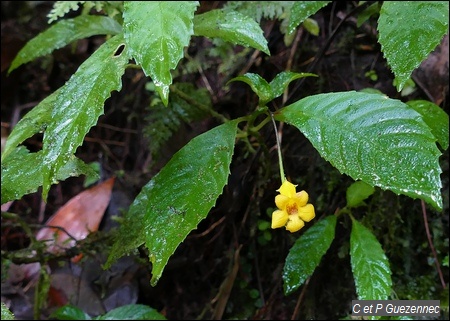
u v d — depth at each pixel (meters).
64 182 0.43
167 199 0.18
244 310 0.35
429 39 0.20
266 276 0.35
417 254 0.32
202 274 0.37
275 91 0.21
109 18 0.25
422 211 0.31
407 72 0.19
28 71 0.45
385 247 0.32
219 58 0.38
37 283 0.33
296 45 0.35
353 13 0.30
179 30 0.17
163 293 0.36
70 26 0.25
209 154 0.19
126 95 0.43
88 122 0.17
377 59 0.34
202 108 0.30
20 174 0.21
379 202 0.31
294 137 0.34
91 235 0.33
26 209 0.42
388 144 0.17
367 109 0.18
